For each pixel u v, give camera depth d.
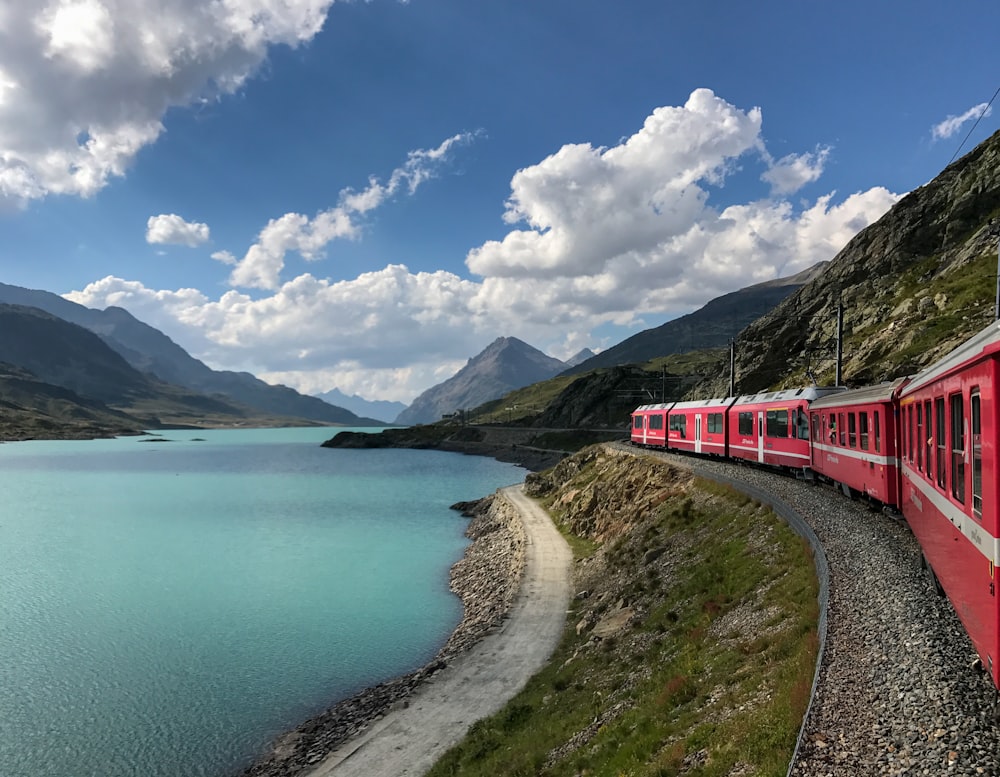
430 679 33.81
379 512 108.88
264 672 42.00
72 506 119.19
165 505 119.75
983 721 11.13
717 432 59.00
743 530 33.28
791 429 43.91
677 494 48.81
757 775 11.29
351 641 47.22
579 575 49.12
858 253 125.12
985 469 10.71
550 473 97.88
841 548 23.55
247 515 106.88
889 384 27.28
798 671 14.68
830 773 10.45
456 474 178.38
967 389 12.20
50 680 41.34
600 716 21.69
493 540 73.50
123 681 41.06
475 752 24.75
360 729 30.52
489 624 42.16
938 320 79.19
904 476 22.73
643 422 84.62
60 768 31.56
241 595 59.84
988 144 110.81
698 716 16.06
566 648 34.97
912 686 12.70
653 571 37.22
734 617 23.28
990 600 10.45
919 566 20.09
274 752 31.47
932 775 9.91
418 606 55.28
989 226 91.50
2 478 171.00
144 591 61.62
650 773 13.97
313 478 169.38
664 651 24.83
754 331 139.12
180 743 33.44
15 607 56.62
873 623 16.19
